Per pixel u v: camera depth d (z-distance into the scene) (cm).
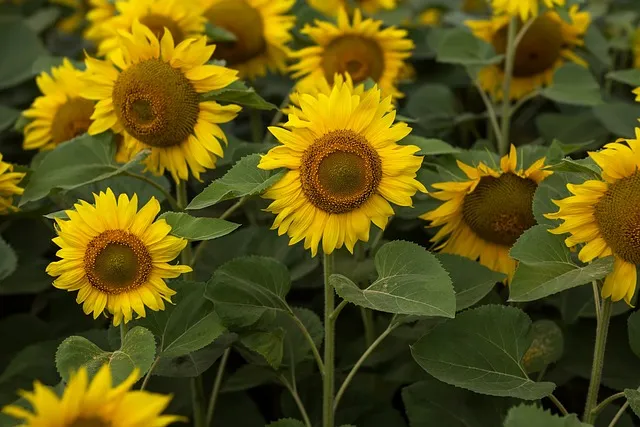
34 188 220
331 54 261
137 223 196
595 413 201
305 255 236
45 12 344
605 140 271
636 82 243
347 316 247
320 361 208
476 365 203
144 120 214
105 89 218
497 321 205
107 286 196
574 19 273
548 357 221
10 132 284
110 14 280
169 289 198
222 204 256
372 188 197
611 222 191
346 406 229
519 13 266
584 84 261
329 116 197
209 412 227
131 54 215
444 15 315
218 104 220
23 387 230
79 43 346
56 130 247
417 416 214
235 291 209
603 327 200
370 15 304
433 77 301
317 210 197
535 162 214
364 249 234
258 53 264
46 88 248
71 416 159
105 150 224
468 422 213
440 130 282
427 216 220
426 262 196
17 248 260
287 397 230
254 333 209
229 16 258
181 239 196
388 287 195
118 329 210
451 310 191
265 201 245
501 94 282
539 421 179
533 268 193
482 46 268
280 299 210
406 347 231
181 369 211
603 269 190
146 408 161
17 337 249
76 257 196
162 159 218
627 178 190
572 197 191
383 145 198
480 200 218
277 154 197
